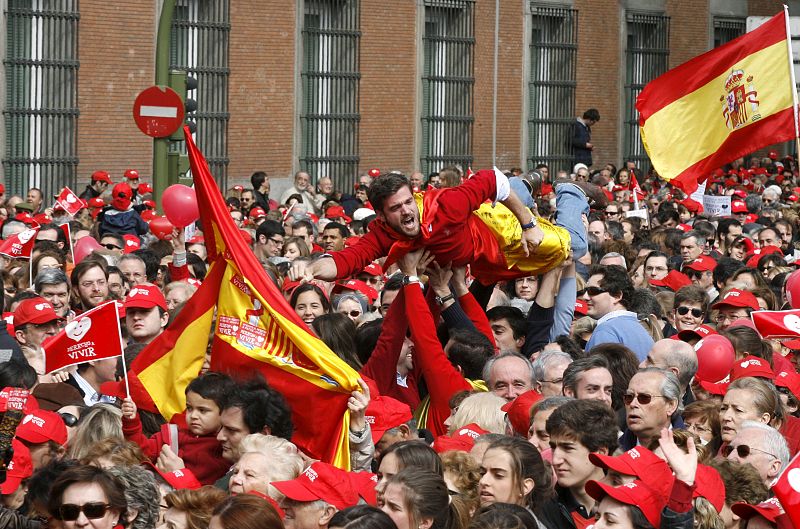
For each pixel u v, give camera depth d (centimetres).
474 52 4400
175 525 888
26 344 1353
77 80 3388
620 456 855
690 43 5128
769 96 1964
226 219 1148
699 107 2025
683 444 990
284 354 1121
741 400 1121
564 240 1344
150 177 3572
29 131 3319
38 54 3322
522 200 1343
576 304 1591
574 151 4619
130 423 1080
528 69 4578
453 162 4369
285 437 1037
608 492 816
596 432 938
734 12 5284
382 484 857
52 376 1258
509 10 4500
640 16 4931
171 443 1076
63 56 3356
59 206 2564
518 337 1380
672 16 5050
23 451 952
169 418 1155
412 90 4241
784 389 1280
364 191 3469
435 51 4319
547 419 961
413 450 901
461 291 1305
